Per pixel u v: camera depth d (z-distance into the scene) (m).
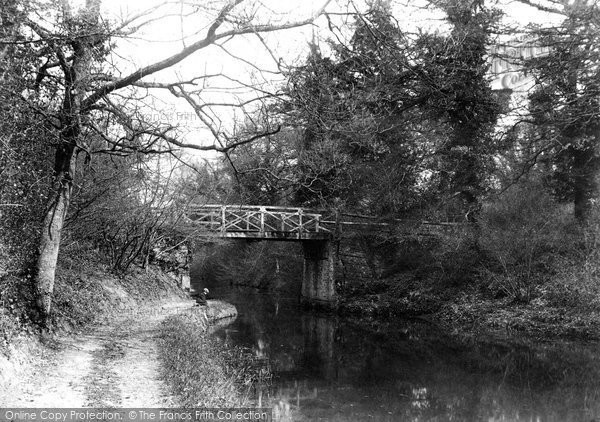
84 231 16.22
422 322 22.89
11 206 8.43
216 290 40.00
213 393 8.37
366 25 9.34
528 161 20.39
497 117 22.19
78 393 7.03
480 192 23.97
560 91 17.58
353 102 9.89
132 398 7.11
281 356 16.42
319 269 28.95
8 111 7.76
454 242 22.98
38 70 8.83
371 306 26.05
